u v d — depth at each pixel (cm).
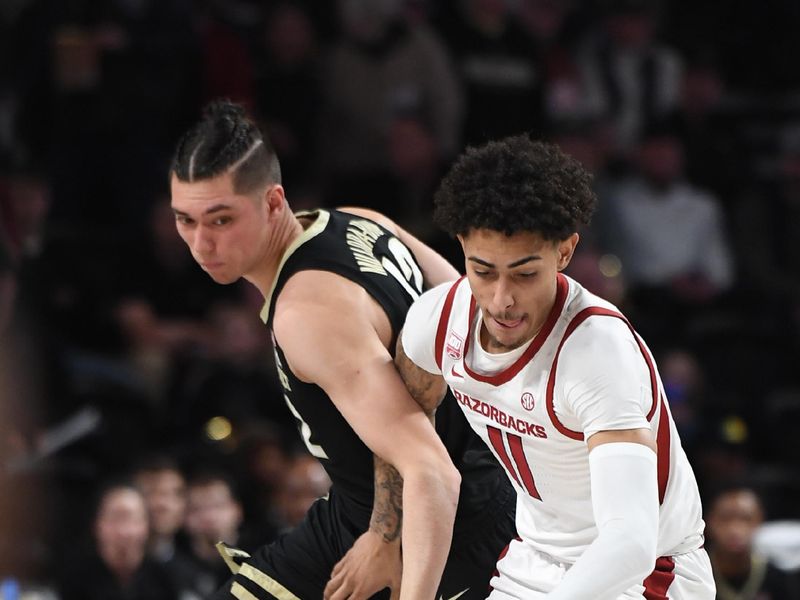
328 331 550
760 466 1320
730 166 1595
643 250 1497
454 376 517
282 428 1203
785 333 1454
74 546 1016
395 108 1455
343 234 591
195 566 1026
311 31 1508
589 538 522
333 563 627
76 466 1090
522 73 1514
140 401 1178
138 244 1331
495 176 465
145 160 1431
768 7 1767
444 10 1525
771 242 1561
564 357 482
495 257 466
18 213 1262
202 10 1518
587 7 1661
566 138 1506
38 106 1424
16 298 1211
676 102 1625
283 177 1457
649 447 467
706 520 1127
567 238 475
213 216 548
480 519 607
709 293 1509
